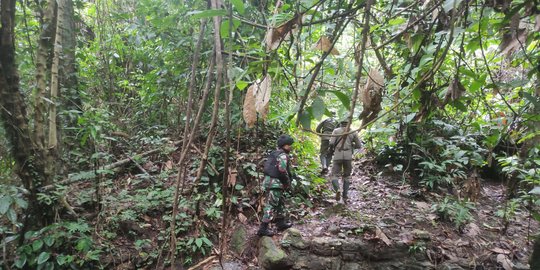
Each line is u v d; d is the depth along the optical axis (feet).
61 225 11.55
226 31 4.02
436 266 13.60
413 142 18.74
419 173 19.81
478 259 13.92
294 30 4.46
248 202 15.53
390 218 15.71
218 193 14.93
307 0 4.48
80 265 11.68
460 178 18.11
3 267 11.05
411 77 6.76
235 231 14.46
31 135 11.50
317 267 13.20
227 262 13.41
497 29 5.72
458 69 5.50
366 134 21.52
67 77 14.47
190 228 14.12
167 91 17.62
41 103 11.43
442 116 17.26
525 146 10.20
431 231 15.06
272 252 13.07
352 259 13.51
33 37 14.21
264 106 3.79
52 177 11.88
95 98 18.38
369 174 20.72
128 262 12.68
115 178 16.07
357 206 17.10
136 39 17.15
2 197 10.00
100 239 12.76
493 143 7.94
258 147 16.26
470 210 16.99
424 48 5.80
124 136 17.56
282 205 14.35
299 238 13.82
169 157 16.53
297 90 5.01
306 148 20.34
